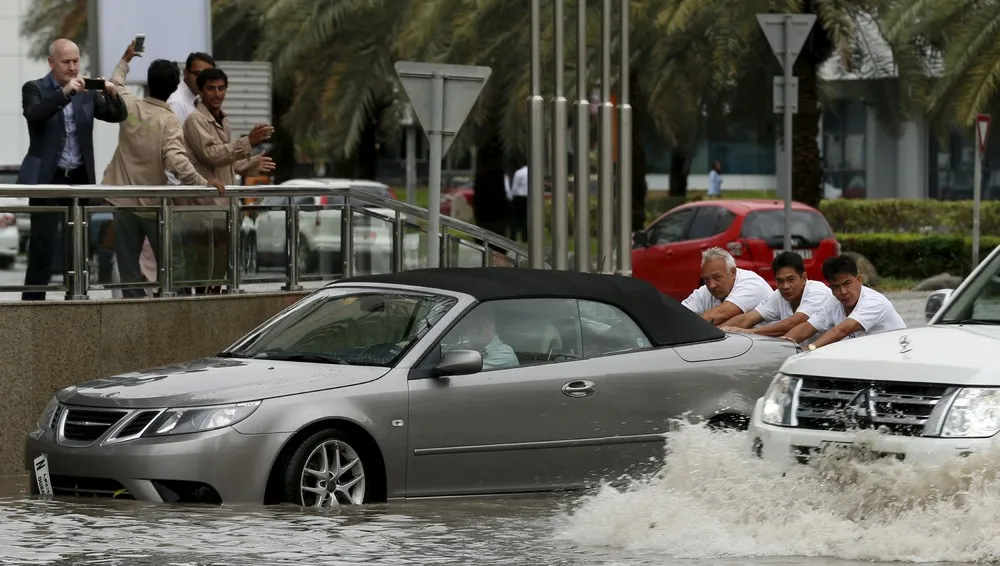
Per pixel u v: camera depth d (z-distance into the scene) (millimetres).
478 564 28594
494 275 41125
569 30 96688
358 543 31016
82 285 49688
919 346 30922
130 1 67062
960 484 28203
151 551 29969
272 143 131000
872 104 117500
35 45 121312
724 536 30172
